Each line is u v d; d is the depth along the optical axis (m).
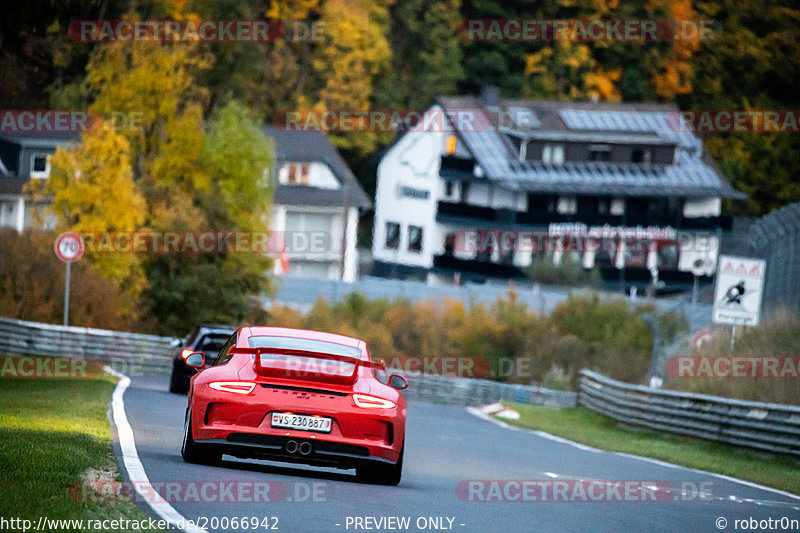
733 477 67.06
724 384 103.94
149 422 62.78
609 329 189.38
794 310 115.50
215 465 44.69
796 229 116.44
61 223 161.25
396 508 37.94
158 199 178.62
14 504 29.14
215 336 96.38
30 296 137.50
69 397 73.25
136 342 136.25
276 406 42.19
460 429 91.19
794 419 78.31
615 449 83.50
